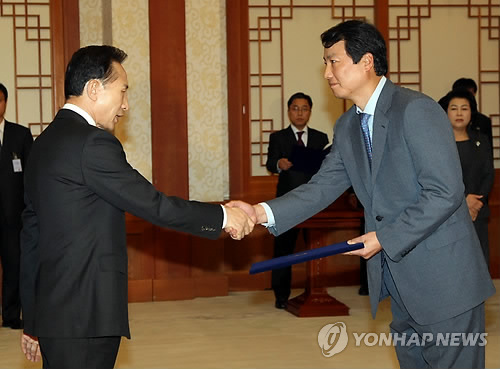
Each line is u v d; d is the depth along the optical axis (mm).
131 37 5773
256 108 6305
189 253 5953
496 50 6578
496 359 4027
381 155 2463
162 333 4801
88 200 2242
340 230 6336
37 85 5973
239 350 4367
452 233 2436
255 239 6191
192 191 6004
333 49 2531
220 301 5812
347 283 6375
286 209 2812
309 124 6355
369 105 2545
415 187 2445
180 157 5852
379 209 2494
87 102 2348
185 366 4035
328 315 5242
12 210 4941
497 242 6547
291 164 5344
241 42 6258
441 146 2363
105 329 2213
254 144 6320
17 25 5930
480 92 6570
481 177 4645
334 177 2869
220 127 6020
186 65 5910
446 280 2422
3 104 4973
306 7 6312
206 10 5949
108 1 5852
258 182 6320
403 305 2602
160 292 5855
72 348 2211
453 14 6508
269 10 6262
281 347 4426
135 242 5855
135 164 5848
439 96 6516
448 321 2443
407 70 6469
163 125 5816
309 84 6340
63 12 5984
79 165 2219
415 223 2350
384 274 2639
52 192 2227
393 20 6438
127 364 4074
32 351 2523
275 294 5539
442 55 6512
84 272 2217
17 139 4988
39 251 2273
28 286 2350
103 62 2344
